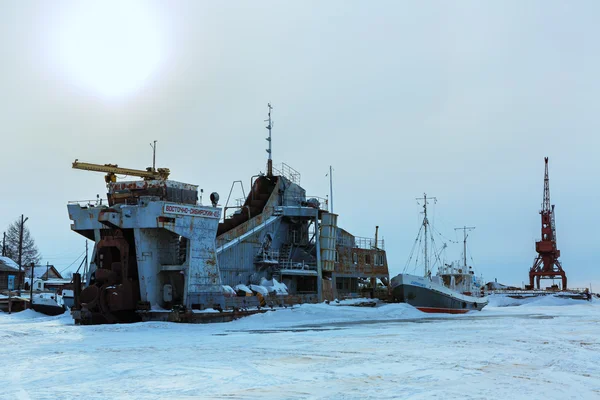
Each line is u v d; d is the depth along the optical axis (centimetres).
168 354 2784
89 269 4844
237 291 5053
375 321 5319
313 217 5991
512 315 7275
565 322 5628
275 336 3722
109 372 2248
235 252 5231
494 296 13400
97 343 3238
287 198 6031
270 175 6122
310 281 5934
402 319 5719
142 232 4462
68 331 3816
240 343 3281
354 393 1853
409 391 1889
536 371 2344
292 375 2192
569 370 2383
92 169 5241
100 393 1852
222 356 2722
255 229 5481
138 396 1806
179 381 2061
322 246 5931
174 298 4603
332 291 6159
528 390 1930
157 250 4575
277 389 1917
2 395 1823
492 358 2733
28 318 5606
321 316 5288
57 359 2597
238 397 1791
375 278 7194
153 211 4359
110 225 4559
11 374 2209
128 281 4512
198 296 4472
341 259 6481
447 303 7419
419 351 2975
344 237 6769
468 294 8244
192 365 2431
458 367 2427
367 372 2270
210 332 3978
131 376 2164
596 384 2056
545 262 15450
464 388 1952
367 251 7044
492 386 1994
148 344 3198
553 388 1970
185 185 4859
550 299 12800
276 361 2567
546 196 15800
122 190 4759
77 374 2205
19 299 6669
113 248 4728
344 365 2456
